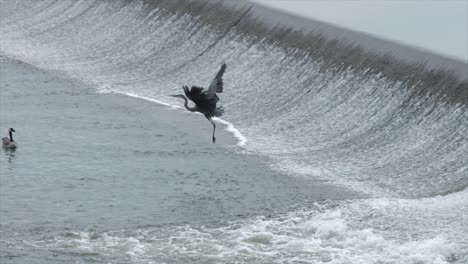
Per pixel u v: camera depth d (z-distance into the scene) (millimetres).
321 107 144250
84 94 163875
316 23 161250
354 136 135250
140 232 105250
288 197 116000
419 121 131250
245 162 129250
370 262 96688
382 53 144875
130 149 134000
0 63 184125
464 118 126625
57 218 108750
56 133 140875
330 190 118438
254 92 155750
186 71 172375
